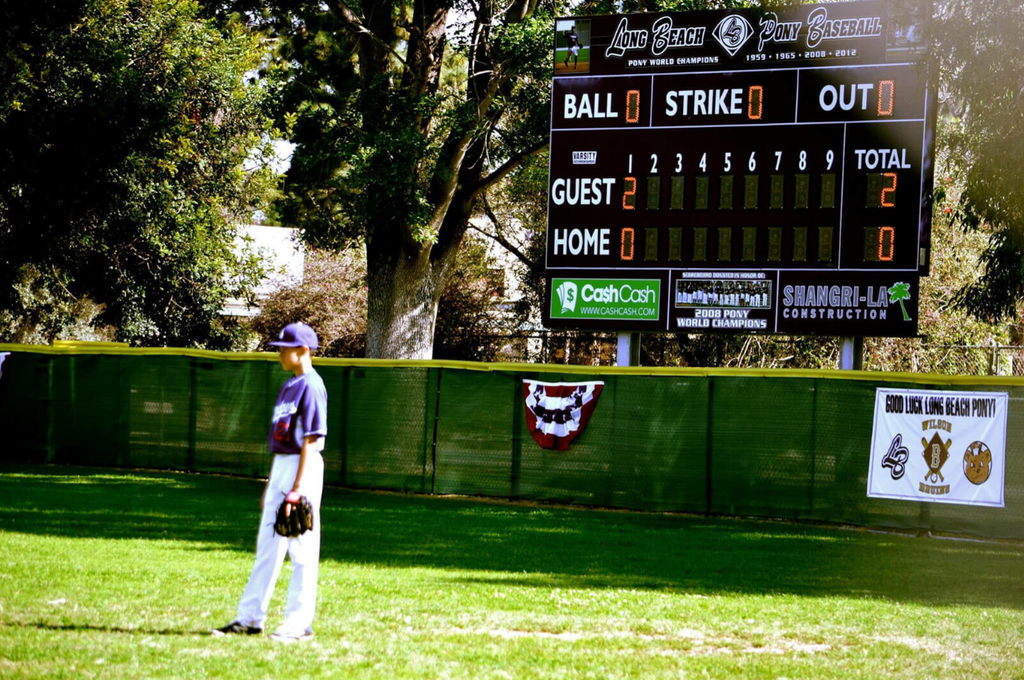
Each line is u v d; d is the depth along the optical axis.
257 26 64.88
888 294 36.97
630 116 40.12
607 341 67.50
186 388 38.94
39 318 63.97
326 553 22.19
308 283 79.56
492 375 34.28
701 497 31.66
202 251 59.59
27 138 49.28
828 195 37.69
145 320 63.09
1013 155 33.50
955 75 34.94
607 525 28.53
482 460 34.31
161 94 51.72
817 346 62.28
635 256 39.91
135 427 39.78
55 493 30.77
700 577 20.64
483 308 76.31
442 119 53.56
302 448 13.55
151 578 17.81
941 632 15.50
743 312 38.66
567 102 40.81
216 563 19.83
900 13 35.81
